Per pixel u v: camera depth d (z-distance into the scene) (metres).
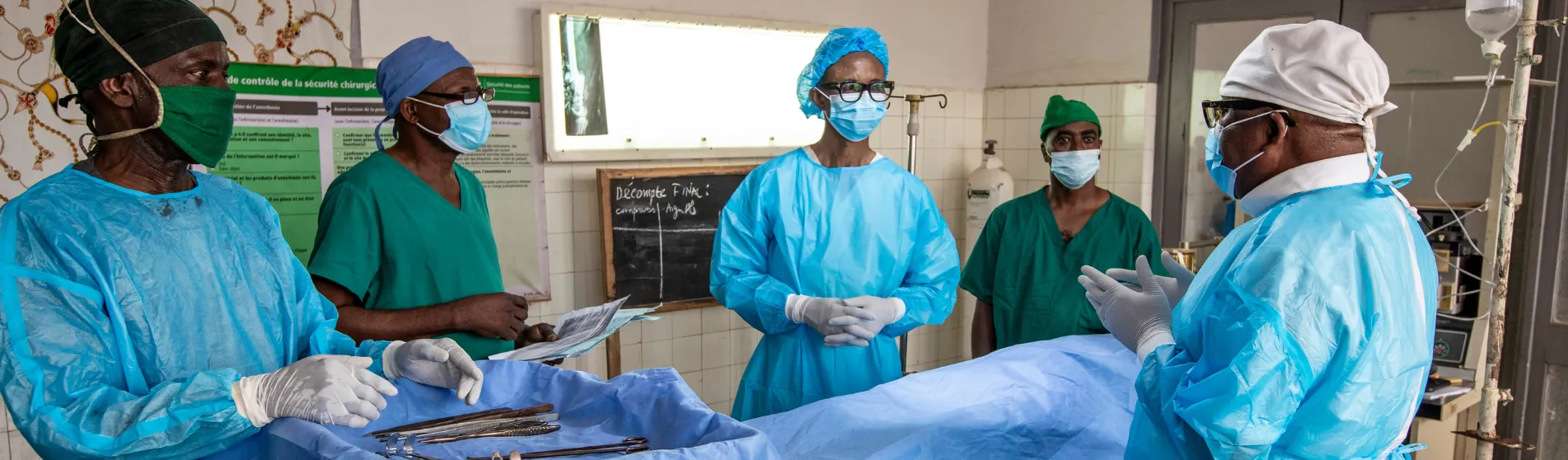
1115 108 3.82
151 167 1.20
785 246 2.13
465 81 2.01
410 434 1.10
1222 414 0.98
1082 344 2.12
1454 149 3.42
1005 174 3.88
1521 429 2.72
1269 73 1.10
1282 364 0.97
